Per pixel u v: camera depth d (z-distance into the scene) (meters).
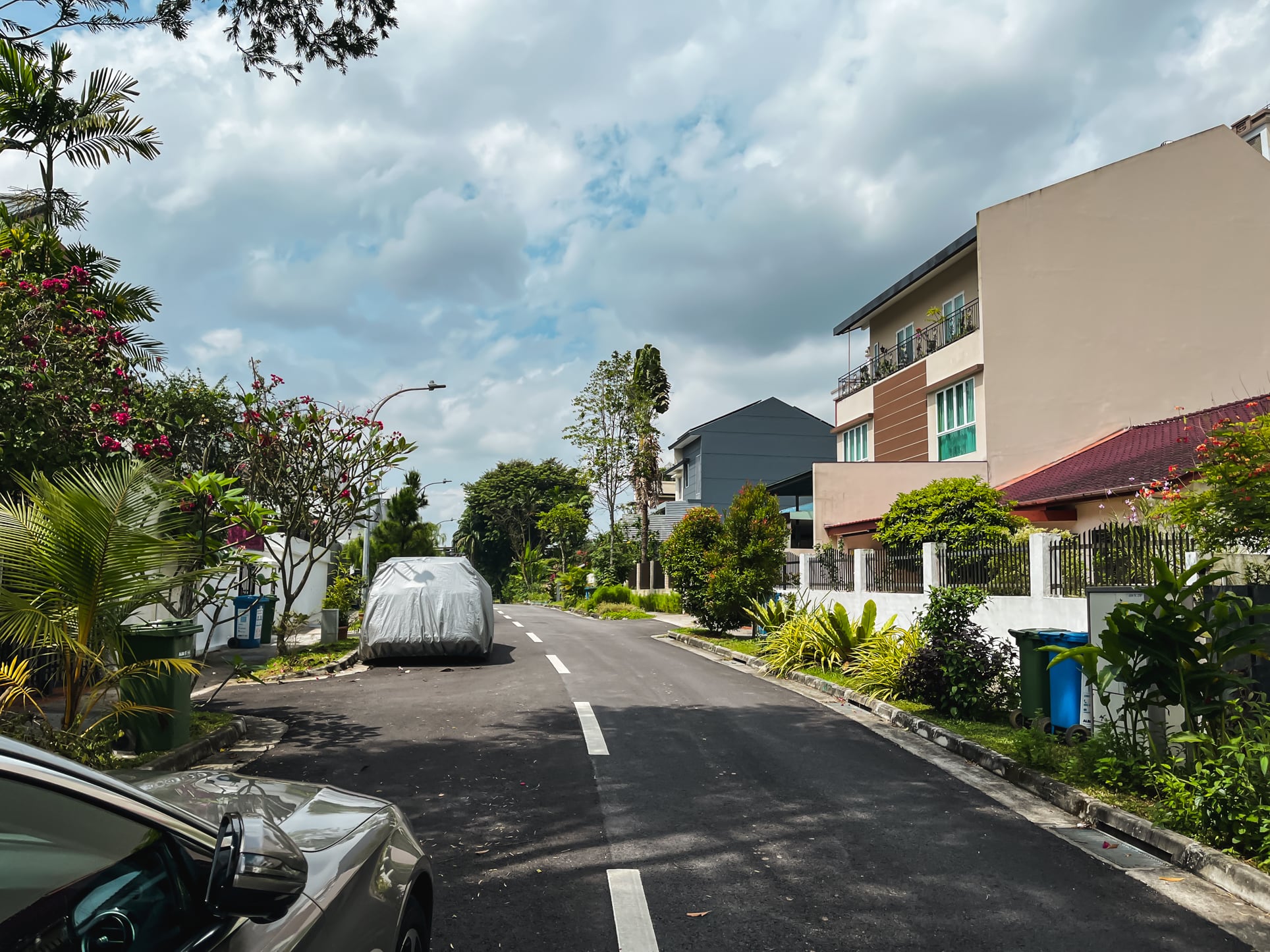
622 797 6.71
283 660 15.20
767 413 57.88
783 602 18.83
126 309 12.43
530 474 79.56
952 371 24.58
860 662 12.95
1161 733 7.13
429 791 6.84
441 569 16.38
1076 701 8.50
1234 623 6.77
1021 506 18.44
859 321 31.39
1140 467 17.50
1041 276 23.08
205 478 9.56
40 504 6.73
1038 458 22.73
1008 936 4.31
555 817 6.17
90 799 1.91
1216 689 6.55
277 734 9.20
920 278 26.88
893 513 18.50
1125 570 9.56
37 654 7.92
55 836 1.93
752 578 20.09
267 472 17.30
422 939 3.25
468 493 82.75
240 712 10.55
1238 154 23.42
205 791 2.93
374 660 15.83
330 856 2.64
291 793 3.16
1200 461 9.35
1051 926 4.43
